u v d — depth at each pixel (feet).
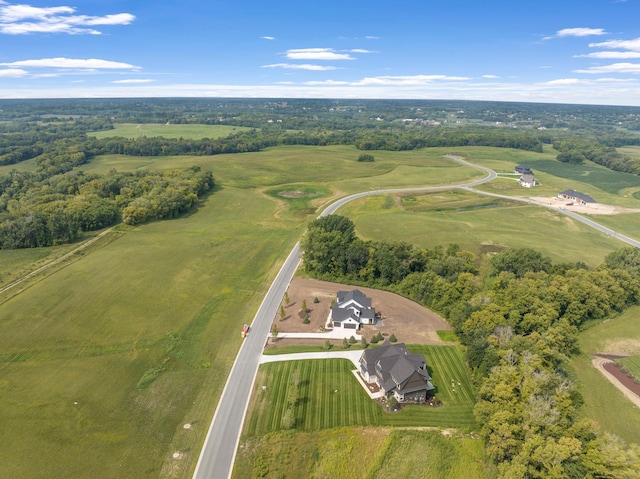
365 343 242.58
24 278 318.65
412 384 196.03
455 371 220.84
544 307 245.04
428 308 287.89
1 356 229.04
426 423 185.57
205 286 314.55
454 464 166.91
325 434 178.91
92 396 200.64
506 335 218.38
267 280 326.65
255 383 210.38
